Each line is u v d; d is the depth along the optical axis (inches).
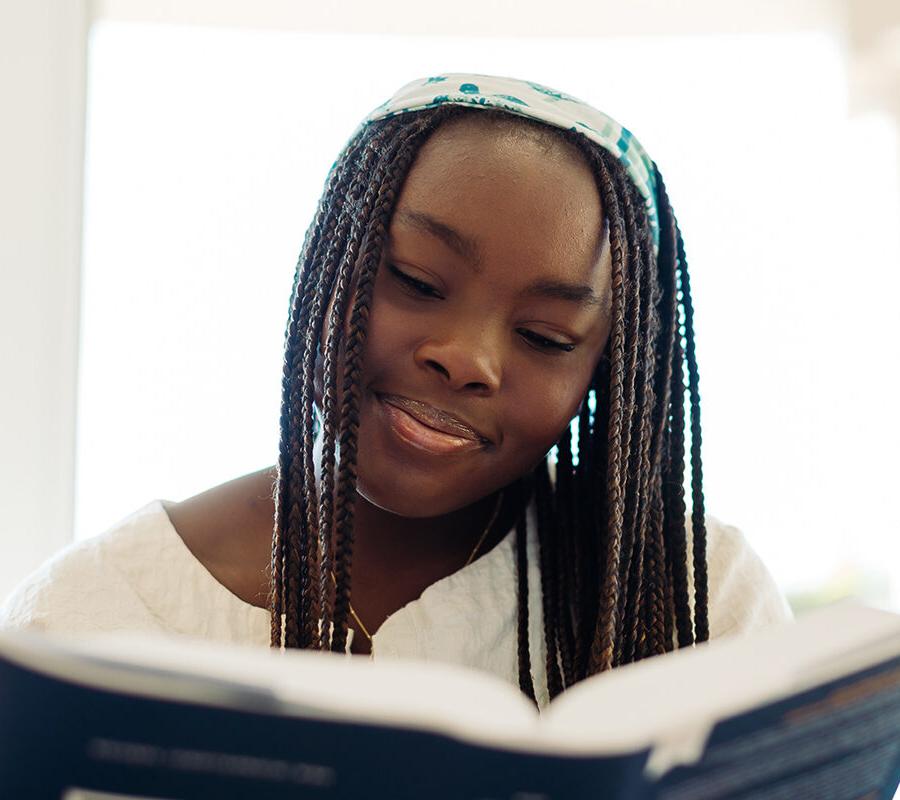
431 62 76.2
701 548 37.9
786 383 80.0
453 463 33.8
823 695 21.5
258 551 37.1
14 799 19.5
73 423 71.7
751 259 79.2
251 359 75.1
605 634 34.0
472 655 36.9
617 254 33.9
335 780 18.9
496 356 32.8
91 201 74.1
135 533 37.3
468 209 32.3
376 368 33.4
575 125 33.9
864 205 79.0
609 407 34.8
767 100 77.9
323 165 75.5
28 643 18.8
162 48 74.5
